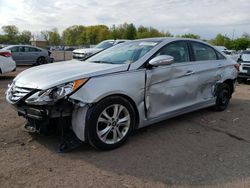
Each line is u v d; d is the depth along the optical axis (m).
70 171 3.37
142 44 4.91
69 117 3.81
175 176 3.32
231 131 4.92
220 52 6.12
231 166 3.59
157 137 4.52
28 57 18.27
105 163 3.59
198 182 3.20
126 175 3.32
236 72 6.35
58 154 3.80
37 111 3.67
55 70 4.13
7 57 10.52
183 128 5.00
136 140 4.37
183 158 3.79
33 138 4.30
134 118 4.20
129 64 4.20
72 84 3.62
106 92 3.77
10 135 4.41
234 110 6.36
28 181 3.14
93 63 4.57
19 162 3.56
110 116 3.92
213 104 5.89
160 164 3.60
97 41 82.50
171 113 4.77
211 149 4.11
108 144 3.91
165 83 4.57
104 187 3.06
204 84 5.44
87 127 3.71
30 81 3.87
